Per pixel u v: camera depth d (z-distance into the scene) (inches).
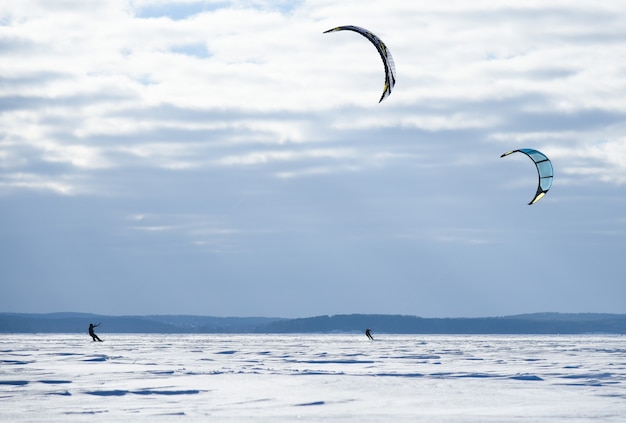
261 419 1079.0
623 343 7091.5
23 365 2208.4
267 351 3818.9
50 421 1050.1
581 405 1246.9
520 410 1189.1
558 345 5920.3
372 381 1663.4
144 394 1378.0
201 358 2790.4
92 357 2711.6
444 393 1424.7
